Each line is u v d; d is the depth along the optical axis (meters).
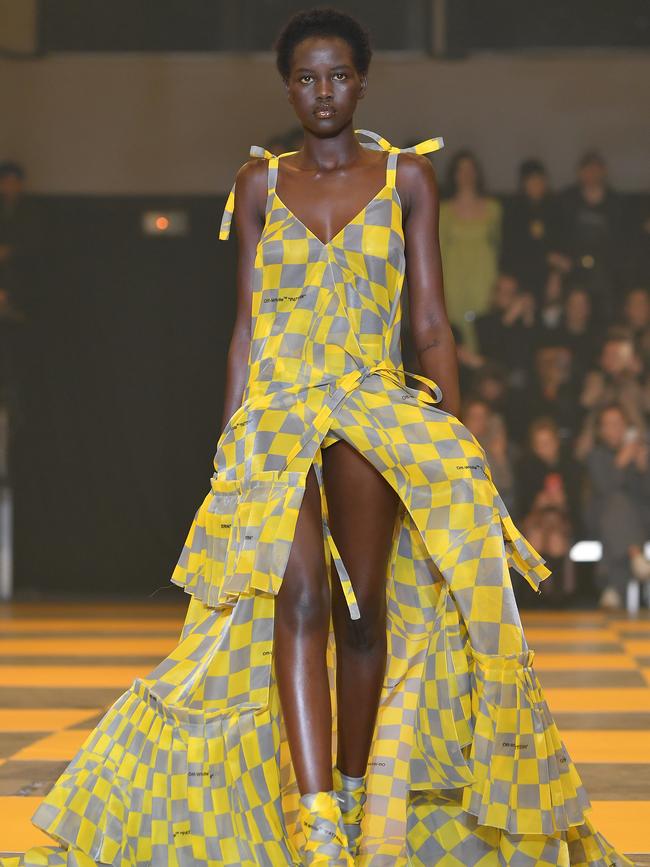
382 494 5.77
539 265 24.19
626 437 23.39
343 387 5.72
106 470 24.88
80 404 24.84
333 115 5.92
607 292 24.08
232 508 5.77
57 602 23.94
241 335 6.12
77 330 24.83
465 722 5.63
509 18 24.39
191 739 5.50
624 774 8.77
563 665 14.64
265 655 5.61
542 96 24.42
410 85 24.48
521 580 23.14
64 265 24.80
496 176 24.48
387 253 5.93
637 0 24.31
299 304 5.89
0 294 24.67
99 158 24.75
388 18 24.44
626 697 12.20
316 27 5.96
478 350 23.98
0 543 24.72
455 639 5.66
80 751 5.62
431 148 6.22
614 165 24.39
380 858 5.76
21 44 24.58
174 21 24.53
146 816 5.49
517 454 23.52
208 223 24.83
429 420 5.71
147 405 24.92
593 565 23.39
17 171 24.72
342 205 5.95
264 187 6.09
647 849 6.78
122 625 19.77
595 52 24.38
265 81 24.61
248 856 5.44
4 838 6.91
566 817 5.47
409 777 5.69
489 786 5.44
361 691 5.85
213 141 24.70
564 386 23.78
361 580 5.78
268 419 5.74
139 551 24.94
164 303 24.89
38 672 14.18
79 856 5.45
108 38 24.61
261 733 5.52
